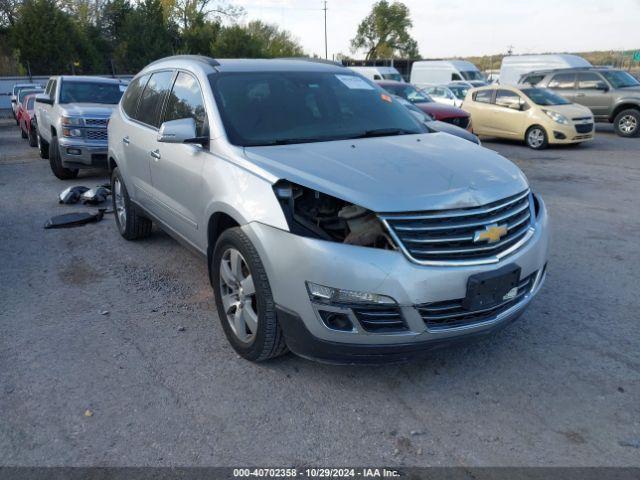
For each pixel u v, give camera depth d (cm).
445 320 310
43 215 768
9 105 3456
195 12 5325
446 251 303
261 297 333
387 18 7194
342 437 296
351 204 312
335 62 532
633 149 1414
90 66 4119
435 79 2919
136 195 567
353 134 420
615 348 385
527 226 352
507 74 2406
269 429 303
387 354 308
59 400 330
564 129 1387
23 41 3722
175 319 438
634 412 314
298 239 308
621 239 636
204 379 351
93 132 980
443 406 322
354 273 294
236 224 377
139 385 345
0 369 363
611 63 4334
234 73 447
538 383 343
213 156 391
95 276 533
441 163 350
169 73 512
